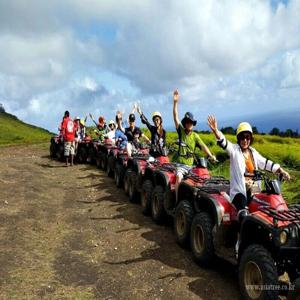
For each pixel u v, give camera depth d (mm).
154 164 9430
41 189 11820
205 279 5977
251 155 5961
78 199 11047
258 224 4961
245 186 5824
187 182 7230
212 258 6156
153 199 8805
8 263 6578
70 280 6094
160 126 9805
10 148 24594
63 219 9117
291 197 9805
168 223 8742
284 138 18219
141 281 6008
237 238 5855
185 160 7973
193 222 6555
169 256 6879
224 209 5902
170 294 5574
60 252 7184
